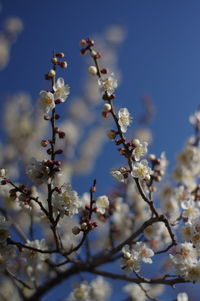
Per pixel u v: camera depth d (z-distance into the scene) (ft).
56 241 2.54
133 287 3.77
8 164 4.32
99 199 2.60
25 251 2.75
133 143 2.50
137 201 3.64
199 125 3.35
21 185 2.49
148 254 2.61
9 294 3.83
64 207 2.50
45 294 3.28
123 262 2.62
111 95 2.52
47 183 2.44
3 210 3.16
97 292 3.62
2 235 2.49
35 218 3.46
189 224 2.61
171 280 2.54
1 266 2.56
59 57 2.51
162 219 2.57
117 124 2.51
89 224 2.50
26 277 3.24
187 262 2.53
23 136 4.87
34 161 2.49
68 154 4.28
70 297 3.43
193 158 3.34
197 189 3.08
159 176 2.89
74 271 3.21
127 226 3.67
